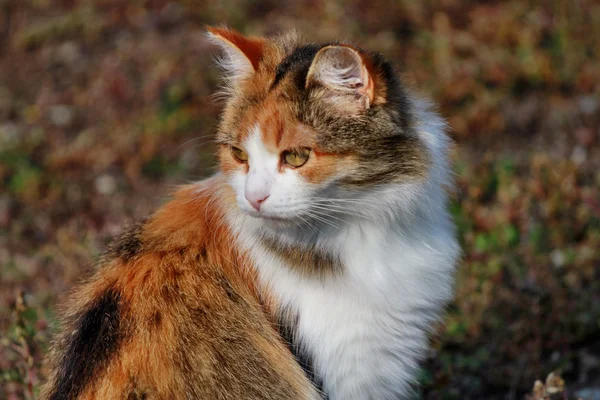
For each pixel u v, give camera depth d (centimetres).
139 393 432
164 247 486
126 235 520
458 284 681
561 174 820
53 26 1269
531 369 616
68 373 453
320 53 438
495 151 953
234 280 482
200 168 966
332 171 445
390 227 477
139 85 1130
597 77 1052
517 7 1138
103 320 457
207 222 493
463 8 1145
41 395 485
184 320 457
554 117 1012
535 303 642
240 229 481
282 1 1228
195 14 1246
